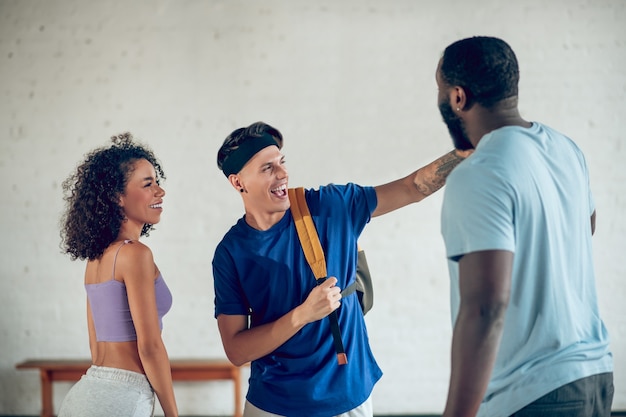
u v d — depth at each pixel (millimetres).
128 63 4246
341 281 2084
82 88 4254
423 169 2121
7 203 4289
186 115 4246
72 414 2064
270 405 2061
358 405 2062
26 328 4305
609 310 4129
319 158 4215
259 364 2104
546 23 4141
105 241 2184
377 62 4191
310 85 4207
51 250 4289
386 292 4219
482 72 1422
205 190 4258
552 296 1388
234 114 4230
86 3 4246
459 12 4168
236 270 2092
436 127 4191
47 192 4277
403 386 4230
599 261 4133
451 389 1325
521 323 1398
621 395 4113
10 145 4277
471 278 1320
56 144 4270
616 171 4129
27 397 4309
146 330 2088
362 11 4188
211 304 4277
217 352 4285
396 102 4191
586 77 4137
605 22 4129
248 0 4211
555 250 1394
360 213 2141
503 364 1428
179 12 4227
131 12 4238
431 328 4215
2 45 4258
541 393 1390
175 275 4273
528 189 1355
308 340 2031
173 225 4262
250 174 2043
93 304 2158
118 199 2211
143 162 2268
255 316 2146
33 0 4246
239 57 4219
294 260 2068
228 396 4289
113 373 2090
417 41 4184
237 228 2115
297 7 4199
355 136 4203
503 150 1372
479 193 1335
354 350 2084
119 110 4254
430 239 4211
